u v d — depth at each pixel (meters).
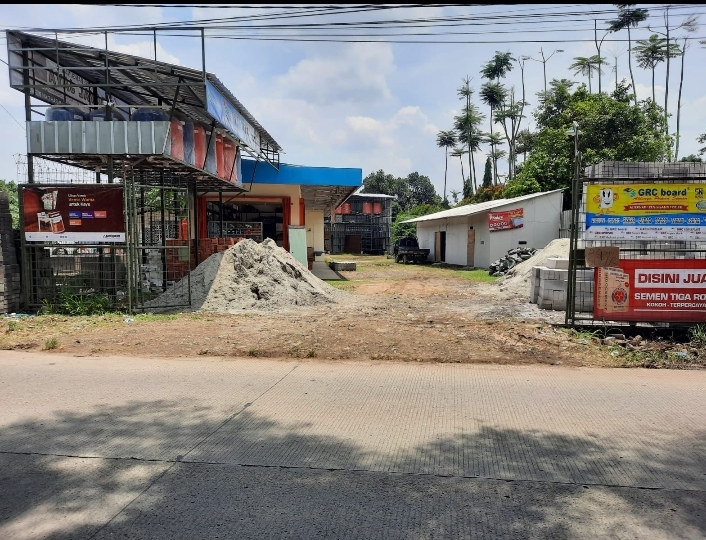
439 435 4.57
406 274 25.91
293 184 20.17
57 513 3.27
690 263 8.52
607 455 4.16
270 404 5.40
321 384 6.15
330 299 13.86
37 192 11.20
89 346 8.16
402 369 6.89
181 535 3.03
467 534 3.05
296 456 4.12
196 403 5.43
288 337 8.73
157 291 14.59
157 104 15.38
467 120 67.88
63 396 5.65
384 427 4.76
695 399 5.62
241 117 15.33
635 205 8.61
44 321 10.23
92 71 12.77
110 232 11.24
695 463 4.02
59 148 11.32
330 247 57.22
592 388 6.03
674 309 8.59
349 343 8.27
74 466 3.94
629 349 7.89
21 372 6.66
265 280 13.24
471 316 11.36
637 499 3.46
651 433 4.63
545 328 9.26
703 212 8.41
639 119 32.12
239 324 10.12
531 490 3.59
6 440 4.44
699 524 3.16
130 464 3.97
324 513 3.27
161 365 7.05
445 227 36.94
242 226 22.70
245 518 3.21
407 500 3.44
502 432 4.65
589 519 3.21
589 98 36.50
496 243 27.56
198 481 3.70
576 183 8.95
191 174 14.55
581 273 11.60
